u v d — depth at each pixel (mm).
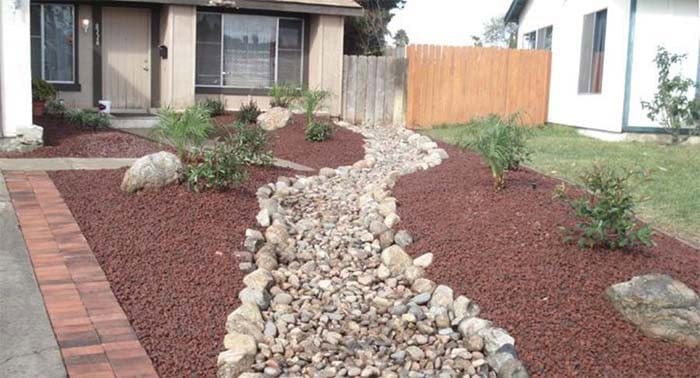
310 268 6422
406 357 4777
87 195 7590
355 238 7301
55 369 4191
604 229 5887
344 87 18016
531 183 8406
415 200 8156
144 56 16859
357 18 26656
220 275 5879
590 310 5137
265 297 5555
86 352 4414
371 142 14133
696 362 4574
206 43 17125
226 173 7816
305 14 17828
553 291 5414
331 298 5816
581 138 14641
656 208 7848
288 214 8055
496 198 7637
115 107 16750
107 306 5086
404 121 18234
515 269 5812
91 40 16406
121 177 8344
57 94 15055
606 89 14781
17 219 6836
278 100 16641
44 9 16047
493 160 7898
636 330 4914
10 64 10195
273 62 17734
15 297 5152
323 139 13445
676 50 14242
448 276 5922
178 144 8609
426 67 17922
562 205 7086
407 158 12508
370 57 18047
